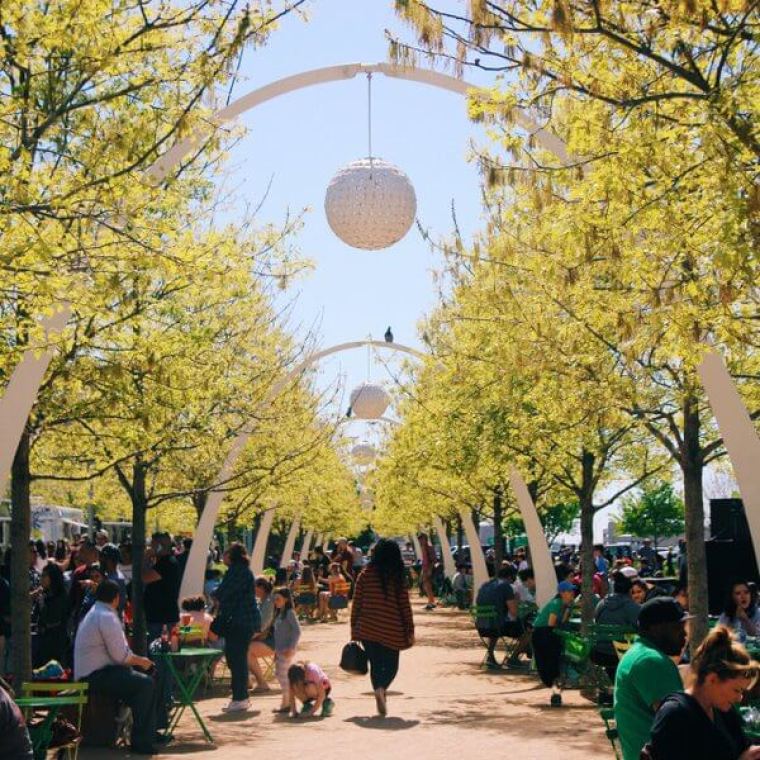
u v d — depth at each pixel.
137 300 13.13
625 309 11.13
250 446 23.50
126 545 20.47
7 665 15.79
